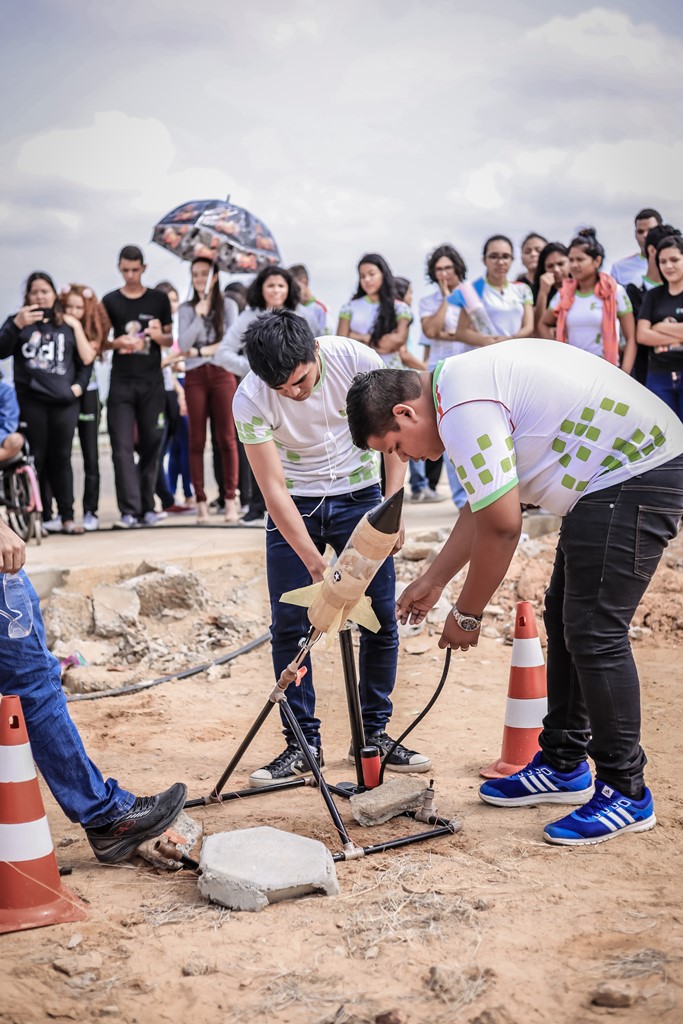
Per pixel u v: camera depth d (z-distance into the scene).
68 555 8.30
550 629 4.39
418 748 5.23
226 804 4.60
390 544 3.93
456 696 6.09
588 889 3.66
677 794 4.49
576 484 3.90
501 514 3.71
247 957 3.27
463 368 3.79
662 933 3.33
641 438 3.88
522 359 3.86
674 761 4.89
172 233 10.95
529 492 3.99
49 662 3.82
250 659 7.04
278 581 4.86
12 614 3.69
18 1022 2.98
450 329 10.04
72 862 4.04
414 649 7.00
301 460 4.82
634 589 3.94
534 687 4.78
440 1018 2.93
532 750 4.77
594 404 3.84
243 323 9.18
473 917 3.46
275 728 5.70
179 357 10.21
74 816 3.89
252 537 9.17
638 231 9.60
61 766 3.86
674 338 8.35
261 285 7.77
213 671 6.75
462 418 3.72
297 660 4.20
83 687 6.49
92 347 9.96
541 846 4.04
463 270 9.49
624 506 3.88
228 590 7.90
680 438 3.96
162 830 3.96
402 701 6.02
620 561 3.89
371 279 9.45
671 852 3.95
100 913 3.59
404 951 3.28
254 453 4.55
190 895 3.73
